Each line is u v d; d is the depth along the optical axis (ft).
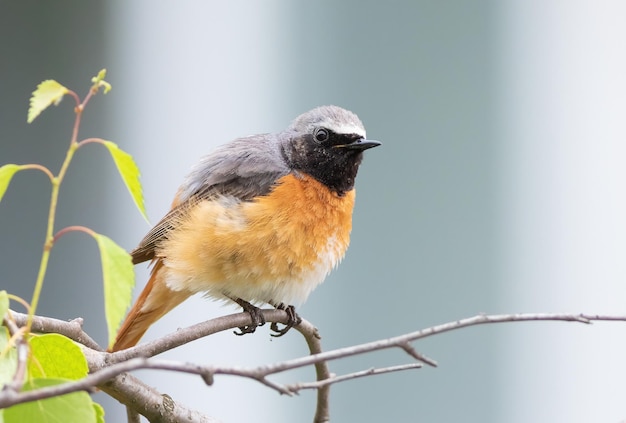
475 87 44.09
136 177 13.47
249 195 27.55
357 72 43.68
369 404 42.32
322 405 24.32
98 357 18.67
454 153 43.68
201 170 28.68
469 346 43.14
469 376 42.98
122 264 13.02
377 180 43.14
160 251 27.55
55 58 40.75
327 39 43.68
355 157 28.60
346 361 42.50
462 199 43.47
